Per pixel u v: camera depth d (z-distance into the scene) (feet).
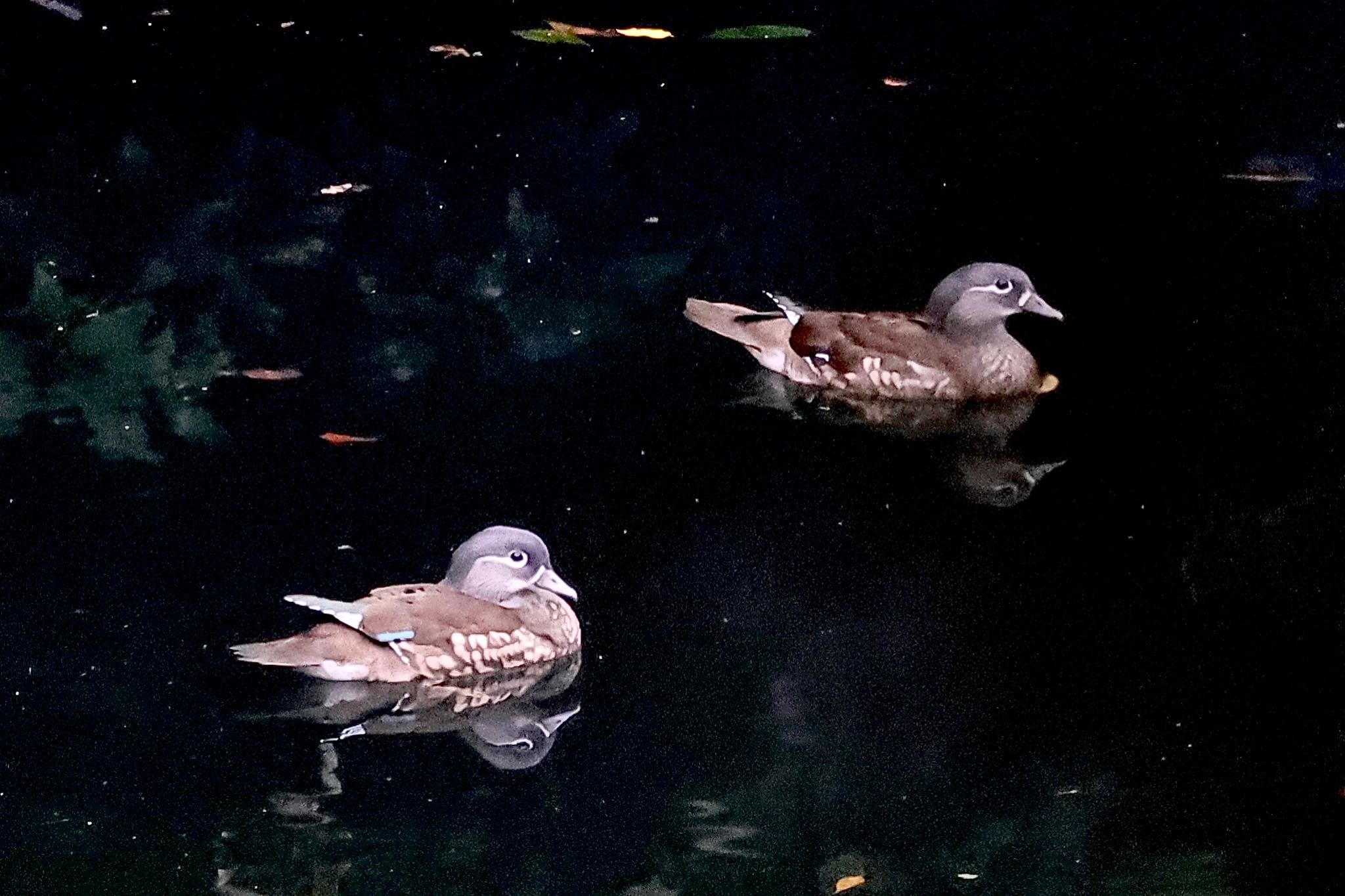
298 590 29.37
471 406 35.50
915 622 29.37
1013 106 47.98
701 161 45.80
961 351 38.75
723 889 22.97
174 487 32.04
